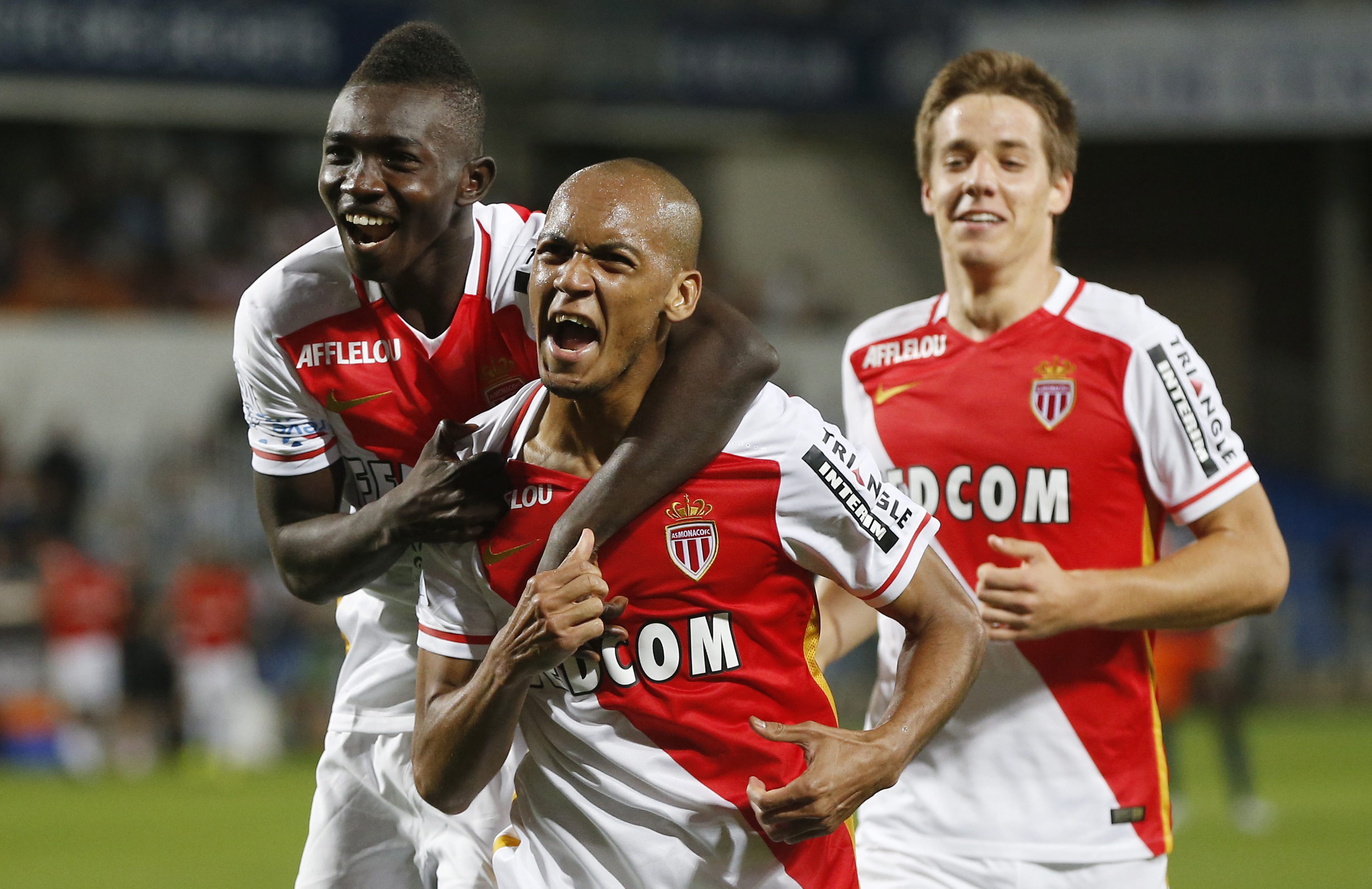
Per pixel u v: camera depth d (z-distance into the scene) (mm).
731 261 78688
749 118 69250
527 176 67375
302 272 11445
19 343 59875
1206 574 11820
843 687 57406
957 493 12602
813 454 9633
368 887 13203
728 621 9656
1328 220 79438
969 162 12547
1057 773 12211
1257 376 80438
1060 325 12516
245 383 11859
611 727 9773
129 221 69750
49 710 51094
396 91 10406
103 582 49844
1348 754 52094
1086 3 72875
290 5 61781
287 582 11320
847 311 80125
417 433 11711
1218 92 69625
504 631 9250
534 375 11648
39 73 59219
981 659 9820
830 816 9148
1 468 57406
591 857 10016
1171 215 81500
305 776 47938
